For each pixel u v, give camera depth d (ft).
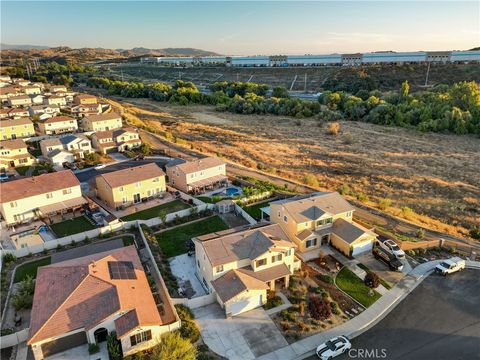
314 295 114.73
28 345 94.43
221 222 161.58
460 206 199.62
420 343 96.43
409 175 250.37
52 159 234.79
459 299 113.70
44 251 136.87
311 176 228.02
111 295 98.22
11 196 158.30
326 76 654.53
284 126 409.28
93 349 91.56
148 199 185.98
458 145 327.88
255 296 107.76
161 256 133.59
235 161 267.39
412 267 130.52
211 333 98.89
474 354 92.48
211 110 506.89
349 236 136.05
